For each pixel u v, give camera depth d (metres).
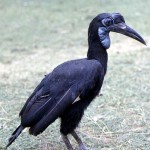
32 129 9.52
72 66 9.86
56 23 23.88
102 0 27.64
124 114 12.03
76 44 19.97
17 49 19.77
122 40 19.94
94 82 9.86
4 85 14.96
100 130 11.25
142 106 12.43
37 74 16.05
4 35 22.17
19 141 10.79
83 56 17.97
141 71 15.37
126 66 16.03
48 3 28.30
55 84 9.64
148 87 13.77
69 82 9.66
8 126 11.69
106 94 13.34
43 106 9.49
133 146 10.30
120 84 14.20
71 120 9.87
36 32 22.47
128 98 13.06
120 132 11.05
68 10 26.31
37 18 25.11
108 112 12.16
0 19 25.38
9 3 28.91
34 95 9.76
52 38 21.27
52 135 11.09
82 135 11.02
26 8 27.48
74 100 9.62
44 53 18.95
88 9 26.05
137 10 24.67
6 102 13.36
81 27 22.83
